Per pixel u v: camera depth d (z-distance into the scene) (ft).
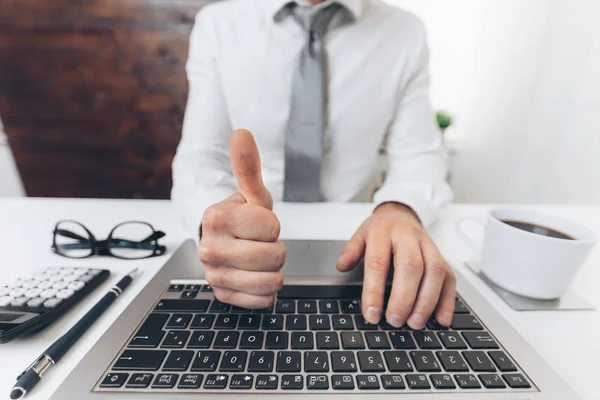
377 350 0.72
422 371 0.67
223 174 1.63
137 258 1.18
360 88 2.02
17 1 3.94
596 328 0.87
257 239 0.83
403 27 2.12
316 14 1.82
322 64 1.84
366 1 2.09
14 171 4.74
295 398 0.60
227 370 0.65
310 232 1.42
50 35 4.12
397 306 0.79
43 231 1.41
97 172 4.80
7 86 4.31
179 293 0.91
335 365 0.67
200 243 0.85
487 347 0.74
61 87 4.36
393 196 1.44
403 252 0.89
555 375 0.68
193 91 2.16
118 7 4.06
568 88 3.65
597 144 3.41
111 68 4.31
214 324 0.78
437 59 4.51
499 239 1.00
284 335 0.75
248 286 0.81
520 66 4.04
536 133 4.00
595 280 1.11
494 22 4.18
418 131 2.12
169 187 4.92
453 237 1.43
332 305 0.87
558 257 0.90
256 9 2.10
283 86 2.02
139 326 0.77
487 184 4.59
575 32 3.52
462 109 4.61
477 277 1.10
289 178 1.82
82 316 0.85
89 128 4.58
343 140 2.07
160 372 0.65
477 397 0.62
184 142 1.94
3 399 0.61
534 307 0.94
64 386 0.61
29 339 0.77
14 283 0.93
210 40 2.13
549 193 3.93
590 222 1.66
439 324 0.81
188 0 4.06
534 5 3.83
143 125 4.59
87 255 1.20
